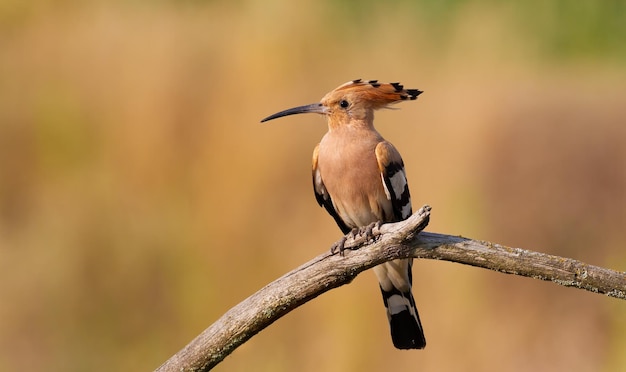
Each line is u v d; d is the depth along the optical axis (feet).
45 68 48.03
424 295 39.47
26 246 43.27
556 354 38.93
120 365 40.81
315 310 38.55
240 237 41.73
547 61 59.00
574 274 20.20
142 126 45.60
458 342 38.63
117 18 49.52
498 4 58.08
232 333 21.48
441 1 55.62
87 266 42.42
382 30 52.90
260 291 21.65
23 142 46.42
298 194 42.29
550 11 61.41
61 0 50.62
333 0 52.80
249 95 46.11
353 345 37.78
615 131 47.11
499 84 49.60
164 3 50.39
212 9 50.14
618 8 64.85
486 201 44.68
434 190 43.75
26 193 45.62
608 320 39.37
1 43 48.88
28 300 41.65
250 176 42.83
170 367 21.57
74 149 46.26
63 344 41.11
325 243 40.65
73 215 43.57
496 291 39.45
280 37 48.57
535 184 45.39
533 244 44.52
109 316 41.73
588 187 45.80
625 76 56.70
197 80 46.57
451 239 20.83
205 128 45.21
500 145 46.11
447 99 47.96
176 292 41.78
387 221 28.53
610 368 38.45
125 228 43.19
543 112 47.57
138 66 47.34
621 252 44.60
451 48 53.67
